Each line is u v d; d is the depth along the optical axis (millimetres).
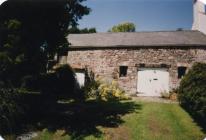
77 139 8305
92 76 18500
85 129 9070
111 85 17297
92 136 8508
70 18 9891
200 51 17078
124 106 12734
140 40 18578
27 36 8625
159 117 10594
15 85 8633
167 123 9859
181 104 12805
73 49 19078
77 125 9406
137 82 17781
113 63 18281
